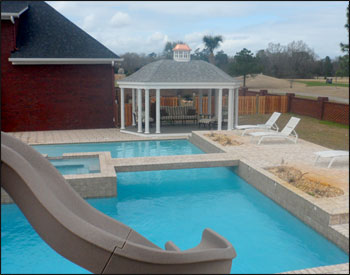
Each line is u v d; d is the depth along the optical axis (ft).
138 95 57.21
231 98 58.49
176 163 35.78
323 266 16.26
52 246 11.19
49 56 59.31
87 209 14.20
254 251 17.87
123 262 11.05
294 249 19.06
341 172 31.42
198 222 22.53
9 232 16.28
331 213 21.43
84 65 61.77
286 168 32.78
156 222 22.85
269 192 29.55
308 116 74.54
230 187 32.42
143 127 63.21
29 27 61.93
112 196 29.55
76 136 55.31
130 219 24.34
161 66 58.23
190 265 11.32
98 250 10.97
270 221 23.44
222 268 11.75
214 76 58.03
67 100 62.23
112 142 53.26
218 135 51.80
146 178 35.53
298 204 25.05
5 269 14.34
